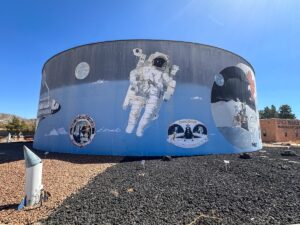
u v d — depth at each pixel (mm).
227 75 21734
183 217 6242
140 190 8602
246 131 22438
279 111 89438
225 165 13164
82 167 13016
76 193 8195
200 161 15062
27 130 55594
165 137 18234
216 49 21375
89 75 19844
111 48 19609
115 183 9523
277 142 41219
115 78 19047
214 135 19734
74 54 21031
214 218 6191
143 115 18344
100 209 6770
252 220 6078
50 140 21281
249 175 11164
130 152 17891
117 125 18344
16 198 7680
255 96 25531
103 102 18938
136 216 6289
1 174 10836
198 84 19812
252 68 25797
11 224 5848
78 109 19719
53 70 22891
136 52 19266
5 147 24859
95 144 18516
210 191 8531
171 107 18766
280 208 6941
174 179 10219
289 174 11461
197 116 19281
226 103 21047
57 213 6488
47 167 12805
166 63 19297
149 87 18734
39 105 24688
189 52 20062
